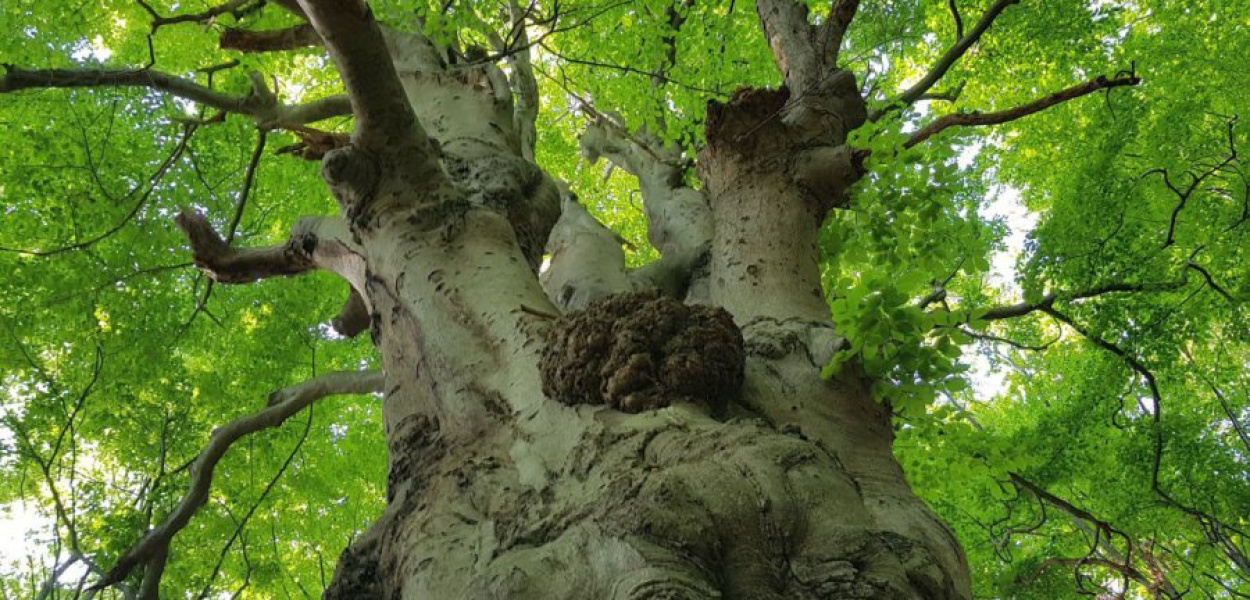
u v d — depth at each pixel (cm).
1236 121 938
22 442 729
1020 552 1029
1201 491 892
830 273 484
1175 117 900
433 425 307
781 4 531
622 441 237
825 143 429
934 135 481
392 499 292
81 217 800
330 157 374
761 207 398
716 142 429
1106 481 933
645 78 703
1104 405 950
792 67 486
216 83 902
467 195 410
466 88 516
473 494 254
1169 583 848
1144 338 803
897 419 462
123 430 789
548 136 1091
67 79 634
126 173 834
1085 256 787
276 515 870
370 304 385
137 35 823
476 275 342
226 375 862
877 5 898
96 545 683
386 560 262
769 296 356
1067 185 957
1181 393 1116
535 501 237
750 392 291
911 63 1055
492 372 301
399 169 379
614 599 183
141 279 808
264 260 484
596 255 464
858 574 192
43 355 820
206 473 612
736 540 196
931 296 557
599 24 763
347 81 348
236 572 813
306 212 959
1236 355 1193
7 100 803
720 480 208
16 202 793
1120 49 1007
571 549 204
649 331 270
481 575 209
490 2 665
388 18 577
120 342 781
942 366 310
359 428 949
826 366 300
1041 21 911
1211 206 912
